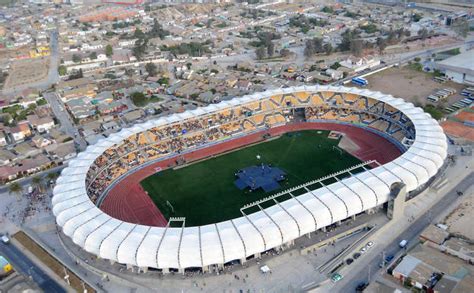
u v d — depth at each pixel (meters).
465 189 151.50
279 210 124.56
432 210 141.12
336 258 121.56
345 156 180.25
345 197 128.38
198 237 115.06
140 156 182.88
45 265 129.12
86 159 160.00
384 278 114.69
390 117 194.00
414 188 136.75
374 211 138.12
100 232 119.00
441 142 154.00
